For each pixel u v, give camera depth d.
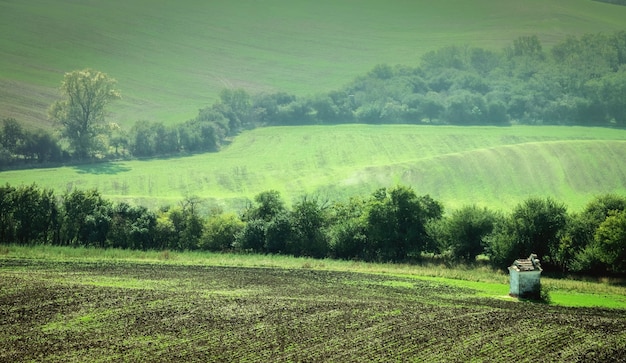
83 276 119.50
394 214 163.38
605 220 146.00
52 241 172.12
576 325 91.25
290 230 165.88
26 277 115.75
